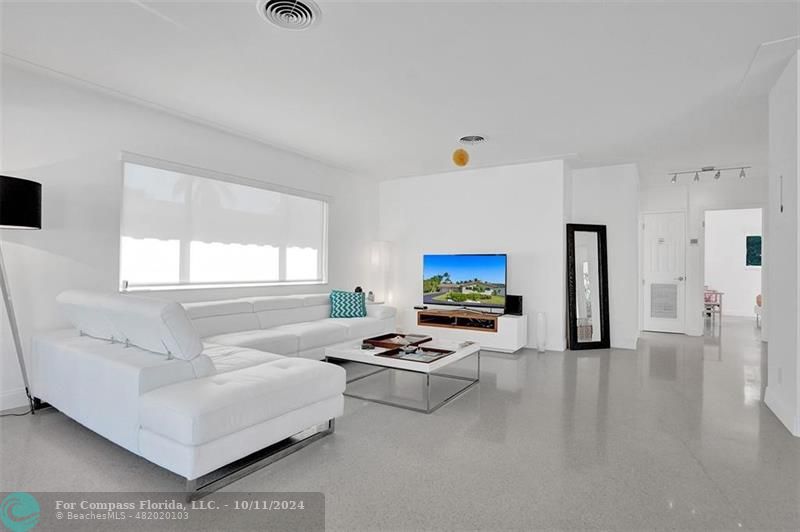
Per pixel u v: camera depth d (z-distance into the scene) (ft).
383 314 18.12
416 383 13.58
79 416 8.68
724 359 17.30
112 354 8.33
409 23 8.38
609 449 8.63
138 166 13.12
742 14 8.00
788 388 9.94
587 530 5.99
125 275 12.89
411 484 7.21
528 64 10.04
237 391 7.31
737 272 32.27
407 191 22.75
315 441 9.00
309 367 8.90
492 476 7.50
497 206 20.25
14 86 10.55
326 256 19.80
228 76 10.85
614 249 20.11
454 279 20.36
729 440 9.09
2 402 10.46
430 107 12.79
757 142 16.16
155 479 7.32
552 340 18.99
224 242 15.58
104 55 9.85
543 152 17.65
